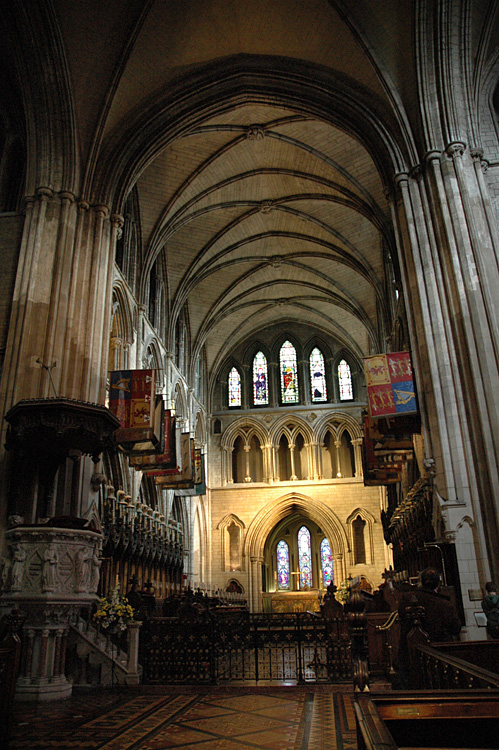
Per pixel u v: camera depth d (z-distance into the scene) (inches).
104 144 758.5
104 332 703.7
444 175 661.3
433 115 683.4
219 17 745.6
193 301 1376.7
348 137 925.2
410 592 336.8
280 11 737.0
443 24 673.0
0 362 643.5
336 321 1523.1
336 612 531.5
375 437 850.1
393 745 100.3
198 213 1101.7
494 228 632.4
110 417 544.7
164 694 439.8
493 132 702.5
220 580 1423.5
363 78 742.5
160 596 1022.4
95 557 510.9
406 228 679.7
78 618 516.1
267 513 1460.4
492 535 530.6
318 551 1535.4
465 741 132.3
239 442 1566.2
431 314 627.2
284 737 289.4
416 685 276.4
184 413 1298.0
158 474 948.6
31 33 683.4
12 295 669.9
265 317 1573.6
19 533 472.7
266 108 900.0
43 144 711.7
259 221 1207.6
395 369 653.3
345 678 468.8
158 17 719.7
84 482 623.5
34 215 686.5
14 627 287.7
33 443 550.3
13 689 276.5
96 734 301.9
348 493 1449.3
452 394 590.9
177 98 798.5
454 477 566.9
